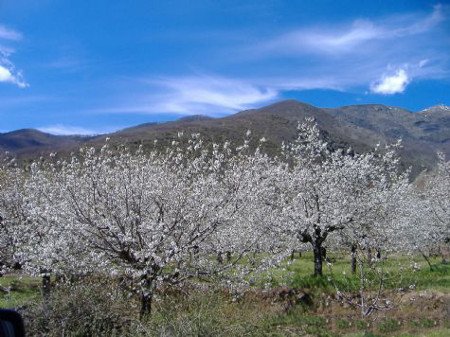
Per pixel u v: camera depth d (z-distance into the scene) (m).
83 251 13.48
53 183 16.19
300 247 23.30
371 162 23.08
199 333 10.24
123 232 13.06
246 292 17.00
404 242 25.62
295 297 17.47
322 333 14.97
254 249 16.19
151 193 13.55
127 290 13.25
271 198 21.30
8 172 20.31
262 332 13.84
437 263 30.45
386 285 19.08
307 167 22.50
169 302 12.37
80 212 13.19
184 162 16.64
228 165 16.31
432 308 17.03
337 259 31.84
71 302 10.94
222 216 13.70
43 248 12.95
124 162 15.02
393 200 22.86
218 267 14.62
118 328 11.20
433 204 32.59
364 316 15.21
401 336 14.54
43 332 10.43
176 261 13.77
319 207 21.86
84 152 16.97
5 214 18.33
